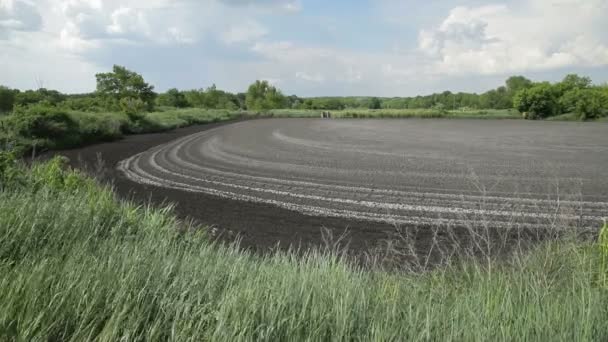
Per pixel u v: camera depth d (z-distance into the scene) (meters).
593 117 86.69
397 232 8.59
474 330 2.71
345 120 74.12
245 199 11.61
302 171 16.55
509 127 54.78
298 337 2.47
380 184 13.77
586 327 2.68
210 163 18.80
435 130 46.56
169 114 55.09
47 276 2.79
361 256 7.17
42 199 5.05
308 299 2.78
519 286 3.56
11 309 2.37
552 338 2.65
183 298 2.74
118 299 2.60
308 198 11.74
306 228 8.85
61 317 2.40
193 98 99.50
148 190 12.72
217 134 36.41
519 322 2.80
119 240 4.21
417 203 11.05
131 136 33.75
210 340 2.38
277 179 14.75
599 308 3.02
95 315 2.49
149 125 40.22
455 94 148.62
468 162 19.23
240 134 36.59
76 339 2.31
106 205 5.56
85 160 18.78
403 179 14.69
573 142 31.06
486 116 97.38
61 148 23.16
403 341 2.56
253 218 9.58
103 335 2.31
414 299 3.38
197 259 3.73
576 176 15.29
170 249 4.38
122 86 64.38
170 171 16.48
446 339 2.59
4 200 4.71
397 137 35.25
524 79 135.50
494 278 4.20
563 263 4.54
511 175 15.52
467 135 38.50
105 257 3.35
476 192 12.40
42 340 2.24
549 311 2.94
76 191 6.20
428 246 7.72
